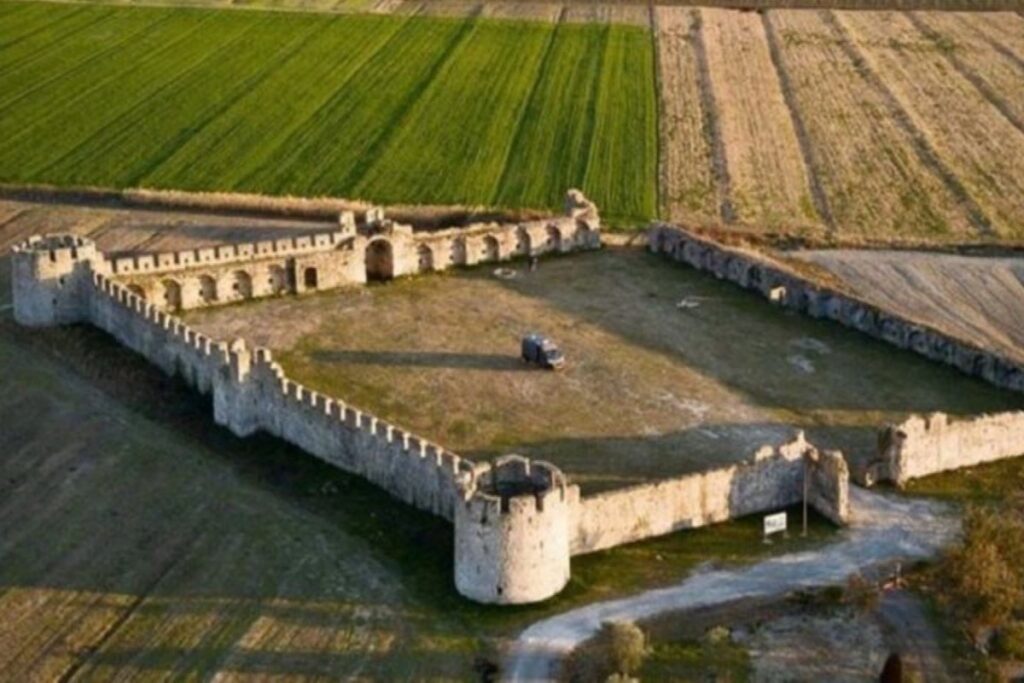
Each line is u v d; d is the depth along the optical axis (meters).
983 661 100.81
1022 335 154.50
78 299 155.75
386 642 103.69
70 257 154.50
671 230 174.38
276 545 115.50
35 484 125.12
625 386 141.25
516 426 133.25
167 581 111.19
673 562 112.69
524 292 164.75
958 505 120.19
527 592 107.31
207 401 138.75
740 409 136.50
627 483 122.69
